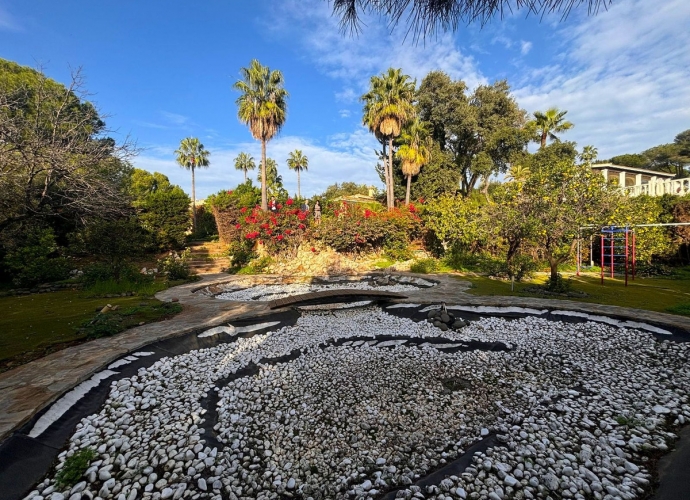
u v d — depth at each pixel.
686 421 3.11
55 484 2.47
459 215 13.53
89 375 3.89
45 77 5.48
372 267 13.85
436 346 5.34
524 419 3.28
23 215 4.92
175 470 2.68
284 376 4.41
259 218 14.90
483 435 3.07
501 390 3.89
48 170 4.78
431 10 1.92
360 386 4.07
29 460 2.62
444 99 21.97
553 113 21.16
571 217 8.03
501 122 22.25
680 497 2.22
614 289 8.56
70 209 5.59
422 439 3.04
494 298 7.64
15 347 4.70
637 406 3.40
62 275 11.19
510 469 2.58
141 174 26.91
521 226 8.53
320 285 11.05
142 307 7.05
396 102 17.94
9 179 4.80
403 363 4.73
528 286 9.18
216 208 19.70
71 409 3.38
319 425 3.32
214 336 5.77
